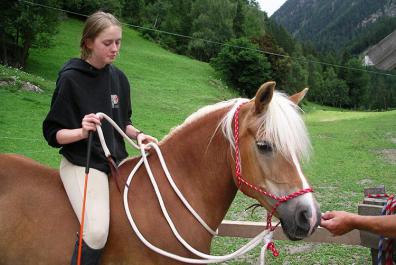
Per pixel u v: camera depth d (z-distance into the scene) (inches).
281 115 85.6
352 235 133.0
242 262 186.9
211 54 2075.5
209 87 1186.6
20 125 444.5
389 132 670.5
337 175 368.8
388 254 106.0
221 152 96.9
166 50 1921.8
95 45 97.3
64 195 99.6
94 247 89.9
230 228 143.3
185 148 100.9
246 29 2338.8
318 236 135.9
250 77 1493.6
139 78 1072.8
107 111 102.7
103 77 102.5
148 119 607.5
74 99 98.0
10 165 103.1
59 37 1332.4
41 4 913.5
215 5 2170.3
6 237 94.7
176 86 1047.0
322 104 2421.3
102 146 96.8
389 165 416.8
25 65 930.7
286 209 85.2
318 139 601.6
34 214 96.2
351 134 655.1
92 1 1662.2
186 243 93.5
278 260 188.5
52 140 98.8
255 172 88.4
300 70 1808.6
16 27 879.1
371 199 125.9
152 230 93.7
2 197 98.2
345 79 2586.1
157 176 100.0
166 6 2332.7
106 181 99.5
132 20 2160.4
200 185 98.7
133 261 93.4
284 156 85.1
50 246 93.1
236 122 92.5
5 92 587.5
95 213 91.5
